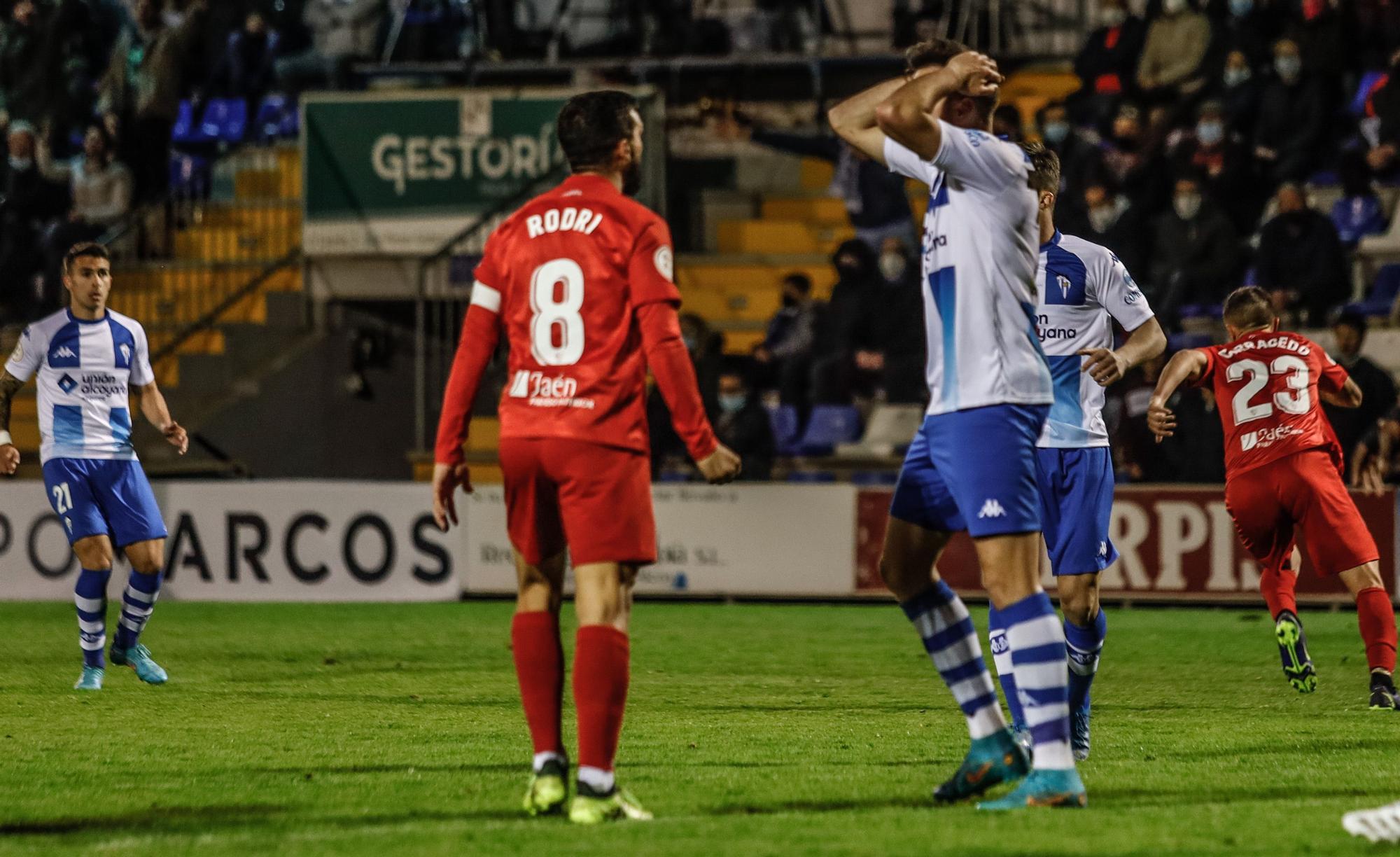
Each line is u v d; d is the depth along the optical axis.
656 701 26.33
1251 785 17.28
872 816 14.94
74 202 65.38
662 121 57.38
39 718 23.91
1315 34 54.56
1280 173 54.47
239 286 61.25
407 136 58.16
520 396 15.38
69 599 46.62
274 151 64.81
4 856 13.55
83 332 28.38
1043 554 43.75
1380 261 53.91
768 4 64.44
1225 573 43.47
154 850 13.69
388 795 16.83
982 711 16.05
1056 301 20.55
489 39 65.44
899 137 15.04
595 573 15.04
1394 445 41.94
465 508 46.38
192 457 58.41
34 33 68.44
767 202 61.91
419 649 34.78
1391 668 25.09
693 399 15.06
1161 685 28.69
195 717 24.06
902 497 16.06
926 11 61.62
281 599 46.09
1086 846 13.38
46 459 28.39
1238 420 25.89
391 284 58.59
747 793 16.78
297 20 67.00
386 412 58.84
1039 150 17.56
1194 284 51.50
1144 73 56.66
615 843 13.61
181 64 64.75
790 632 38.47
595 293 15.19
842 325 51.81
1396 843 13.56
